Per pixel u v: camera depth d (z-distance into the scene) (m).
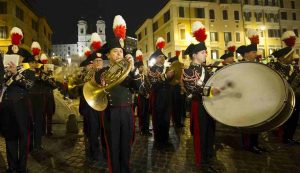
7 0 34.84
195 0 42.97
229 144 6.70
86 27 126.56
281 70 6.55
